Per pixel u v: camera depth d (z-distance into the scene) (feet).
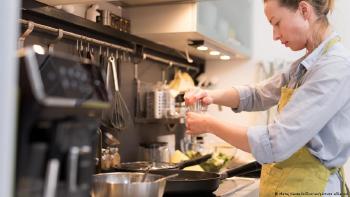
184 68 8.96
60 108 1.85
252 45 9.47
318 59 4.00
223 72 9.57
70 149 1.98
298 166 4.19
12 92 1.59
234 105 5.25
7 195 1.57
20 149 1.82
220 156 7.36
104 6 6.02
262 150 3.73
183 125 9.22
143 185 3.67
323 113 3.67
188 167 6.06
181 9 6.04
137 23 6.26
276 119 3.88
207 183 4.57
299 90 3.83
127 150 6.87
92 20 5.60
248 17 9.04
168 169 5.50
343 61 3.82
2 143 1.55
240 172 5.31
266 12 4.18
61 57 2.03
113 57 6.03
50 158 1.91
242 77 9.46
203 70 9.69
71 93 1.95
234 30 8.06
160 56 7.64
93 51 5.71
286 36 4.13
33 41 4.87
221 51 8.07
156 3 6.16
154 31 6.15
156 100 7.15
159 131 8.11
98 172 5.13
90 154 2.14
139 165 5.83
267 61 9.32
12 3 1.59
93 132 2.19
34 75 1.77
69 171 1.97
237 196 5.13
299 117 3.67
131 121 6.98
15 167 1.82
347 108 3.91
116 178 4.47
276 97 4.99
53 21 4.91
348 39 8.81
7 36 1.57
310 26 4.09
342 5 8.84
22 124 1.82
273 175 4.40
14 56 1.61
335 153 4.03
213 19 6.76
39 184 1.89
